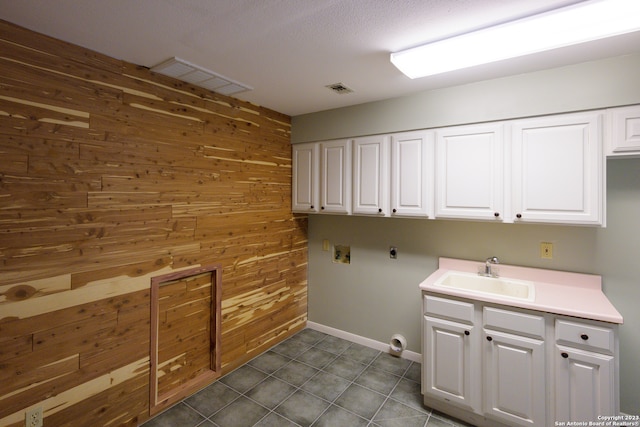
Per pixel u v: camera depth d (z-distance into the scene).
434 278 2.48
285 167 3.32
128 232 2.01
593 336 1.74
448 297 2.17
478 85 2.33
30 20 1.54
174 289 2.34
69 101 1.75
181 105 2.32
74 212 1.77
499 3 1.40
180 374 2.38
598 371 1.74
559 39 1.62
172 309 2.32
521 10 1.45
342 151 3.01
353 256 3.35
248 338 2.93
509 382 1.96
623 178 2.10
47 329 1.68
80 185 1.79
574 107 2.02
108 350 1.93
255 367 2.82
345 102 2.87
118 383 1.98
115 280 1.95
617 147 1.89
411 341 3.00
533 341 1.89
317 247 3.61
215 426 2.09
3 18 1.52
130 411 2.04
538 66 2.05
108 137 1.91
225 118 2.66
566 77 2.04
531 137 2.12
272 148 3.14
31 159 1.62
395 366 2.86
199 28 1.63
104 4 1.41
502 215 2.23
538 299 1.97
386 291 3.14
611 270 2.15
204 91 2.49
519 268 2.44
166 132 2.22
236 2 1.41
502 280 2.44
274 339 3.24
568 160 2.01
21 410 1.59
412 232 2.97
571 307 1.83
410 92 2.58
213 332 2.60
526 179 2.13
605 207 1.93
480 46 1.73
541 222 2.10
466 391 2.10
